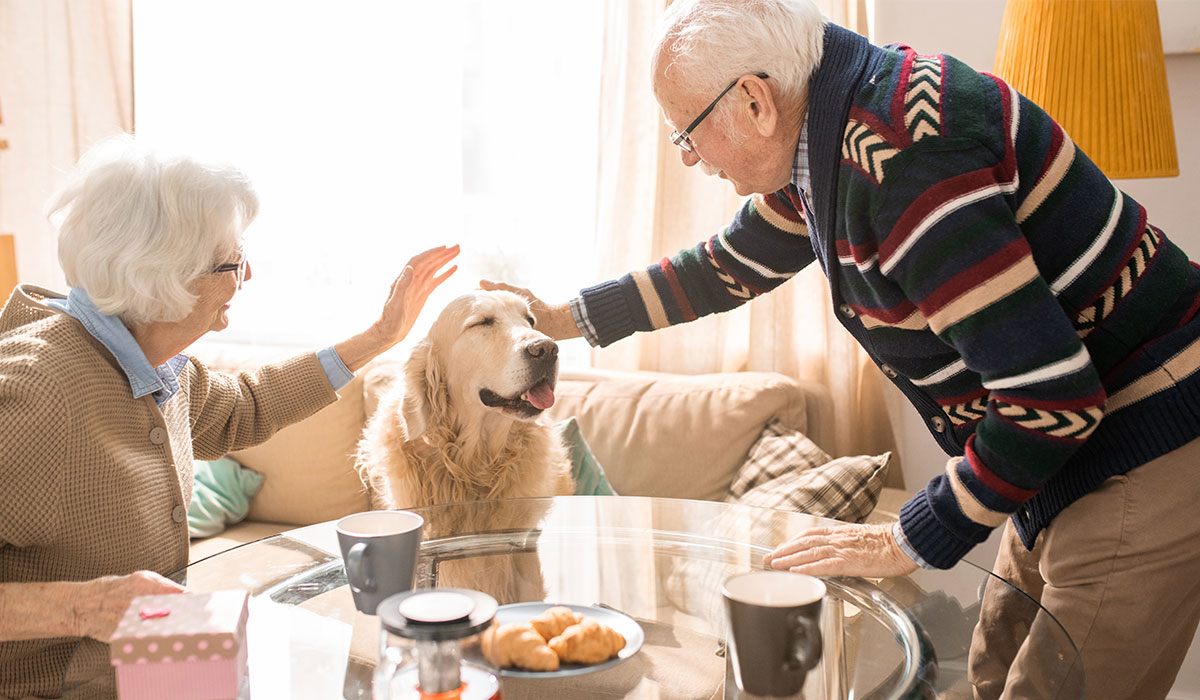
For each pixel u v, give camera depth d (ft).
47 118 10.39
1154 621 4.02
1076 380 3.44
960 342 3.56
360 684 3.14
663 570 4.24
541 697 3.06
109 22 10.07
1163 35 7.01
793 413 7.64
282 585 4.06
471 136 9.50
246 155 10.25
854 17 8.05
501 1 9.25
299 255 10.28
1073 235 3.75
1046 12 5.93
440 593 2.84
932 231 3.46
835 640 3.34
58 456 3.70
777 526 4.83
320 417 8.32
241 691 2.91
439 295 9.67
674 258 5.60
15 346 3.82
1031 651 3.25
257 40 10.09
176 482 4.31
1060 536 4.16
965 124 3.53
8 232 10.62
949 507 3.68
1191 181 7.18
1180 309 3.95
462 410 5.90
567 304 6.06
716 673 3.25
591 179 9.46
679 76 3.95
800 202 4.58
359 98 9.95
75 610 3.35
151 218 3.97
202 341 9.67
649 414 7.71
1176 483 3.89
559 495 6.40
